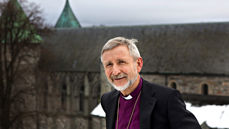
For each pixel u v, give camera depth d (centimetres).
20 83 3516
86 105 4194
